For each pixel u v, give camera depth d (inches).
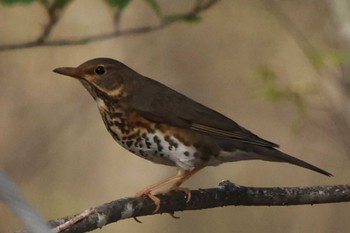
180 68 580.1
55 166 545.3
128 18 569.6
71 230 198.4
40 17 535.8
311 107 404.5
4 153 531.5
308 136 529.0
